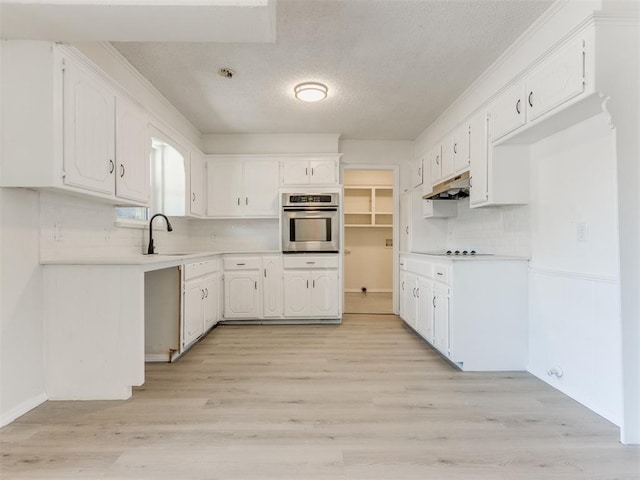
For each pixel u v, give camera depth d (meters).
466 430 1.81
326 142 4.60
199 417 1.94
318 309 4.18
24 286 1.99
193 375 2.57
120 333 2.15
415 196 4.42
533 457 1.58
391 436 1.75
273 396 2.21
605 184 1.96
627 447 1.67
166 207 3.79
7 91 1.82
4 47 1.82
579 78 1.79
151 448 1.65
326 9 2.11
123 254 3.01
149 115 2.91
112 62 2.58
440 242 4.42
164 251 3.81
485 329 2.66
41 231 2.10
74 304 2.15
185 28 1.77
